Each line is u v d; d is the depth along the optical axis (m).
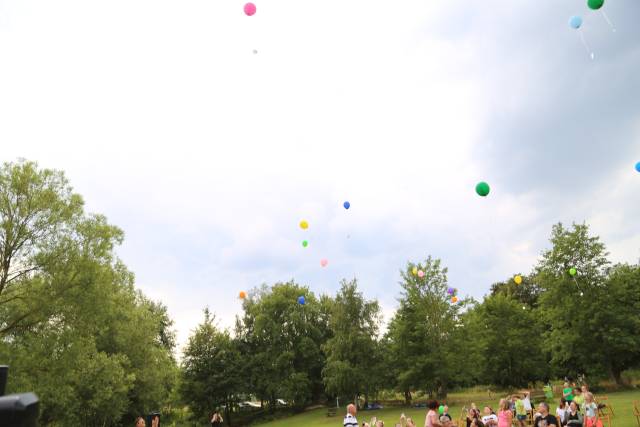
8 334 23.92
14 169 24.91
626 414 20.72
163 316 69.44
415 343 41.44
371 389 44.50
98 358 32.25
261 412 59.72
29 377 23.23
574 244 37.78
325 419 42.62
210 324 58.22
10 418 1.03
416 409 39.94
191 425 55.41
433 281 42.41
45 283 24.34
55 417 30.23
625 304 38.25
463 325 40.94
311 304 61.16
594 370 35.38
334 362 45.34
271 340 58.34
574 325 37.00
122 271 42.12
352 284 48.28
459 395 47.72
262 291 66.62
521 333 43.12
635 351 35.25
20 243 24.42
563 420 15.82
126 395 38.94
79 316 25.09
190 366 56.03
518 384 44.00
